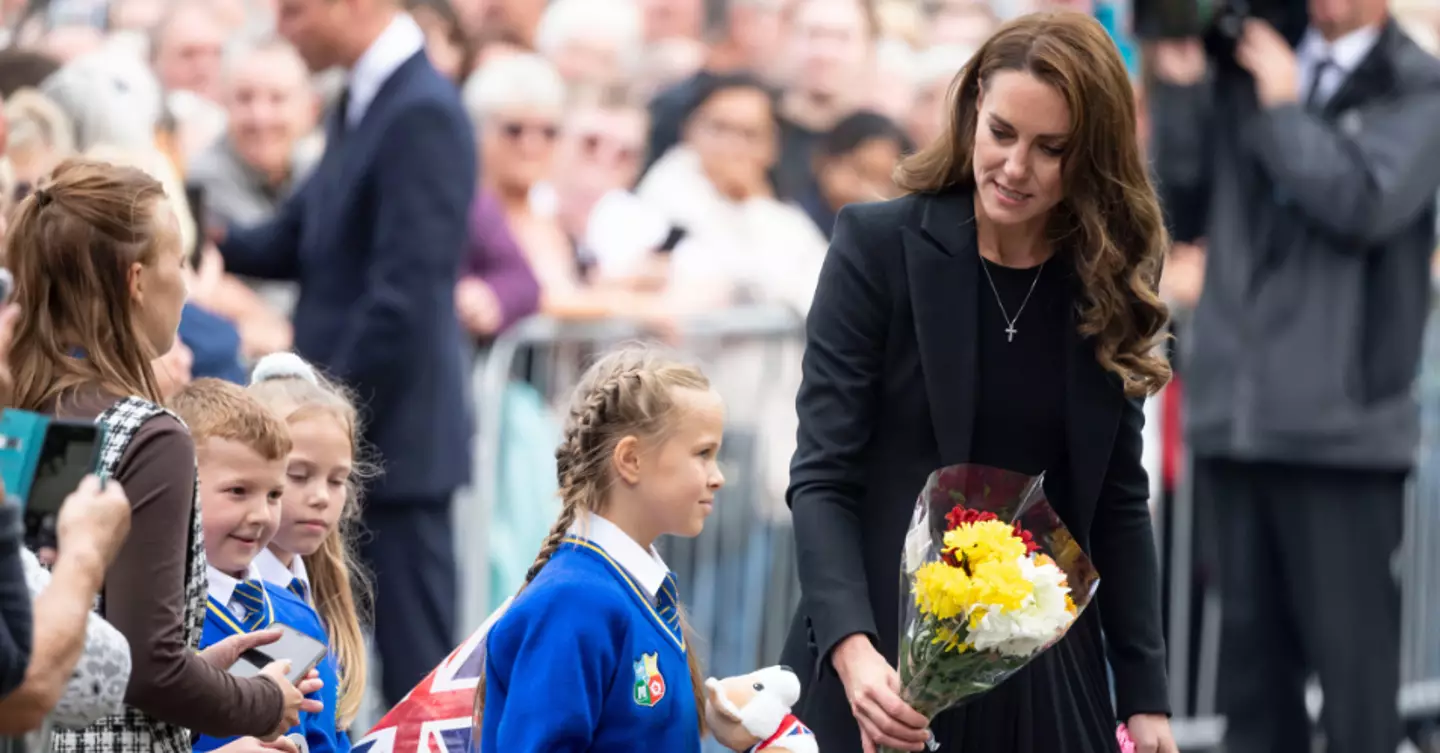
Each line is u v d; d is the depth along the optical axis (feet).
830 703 38.58
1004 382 38.37
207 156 75.82
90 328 31.58
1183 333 78.18
